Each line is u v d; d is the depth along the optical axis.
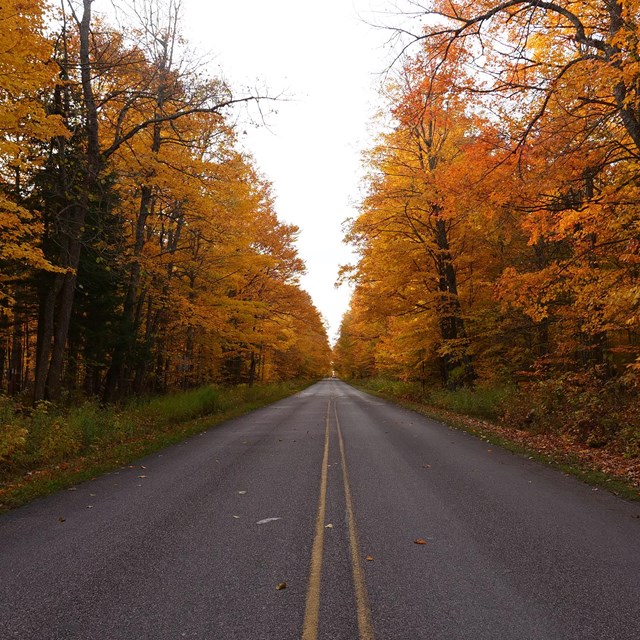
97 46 14.09
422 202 17.95
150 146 16.03
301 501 6.41
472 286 20.92
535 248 18.34
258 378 45.09
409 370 27.53
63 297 13.60
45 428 9.95
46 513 5.96
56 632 3.16
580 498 6.52
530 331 19.42
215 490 7.05
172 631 3.17
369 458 9.52
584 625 3.21
